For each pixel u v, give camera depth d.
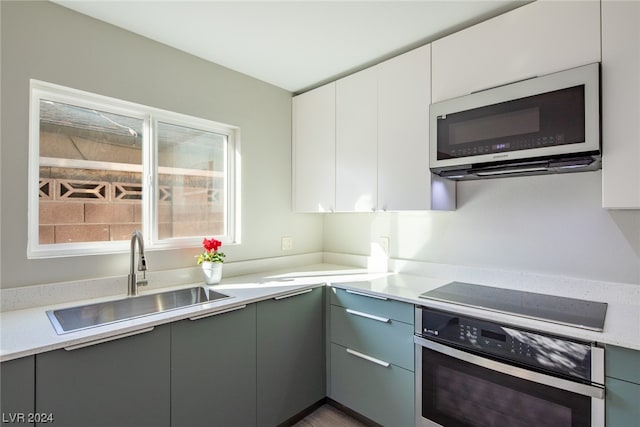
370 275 2.29
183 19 1.67
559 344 1.21
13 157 1.45
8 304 1.43
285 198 2.63
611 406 1.11
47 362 1.09
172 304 1.84
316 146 2.46
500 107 1.53
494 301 1.56
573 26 1.38
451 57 1.73
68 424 1.13
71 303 1.55
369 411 1.85
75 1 1.53
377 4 1.55
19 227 1.47
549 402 1.23
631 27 1.25
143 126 1.94
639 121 1.23
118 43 1.75
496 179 1.93
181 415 1.44
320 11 1.60
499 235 1.91
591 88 1.30
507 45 1.55
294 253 2.70
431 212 2.22
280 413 1.86
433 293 1.73
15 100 1.46
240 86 2.31
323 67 2.22
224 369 1.60
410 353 1.65
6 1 1.43
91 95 1.69
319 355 2.07
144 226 1.94
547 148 1.39
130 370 1.28
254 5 1.55
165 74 1.93
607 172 1.29
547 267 1.75
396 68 1.96
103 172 1.79
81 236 1.71
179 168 2.10
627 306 1.46
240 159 2.33
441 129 1.72
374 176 2.08
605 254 1.58
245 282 2.07
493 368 1.35
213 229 2.27
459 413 1.47
